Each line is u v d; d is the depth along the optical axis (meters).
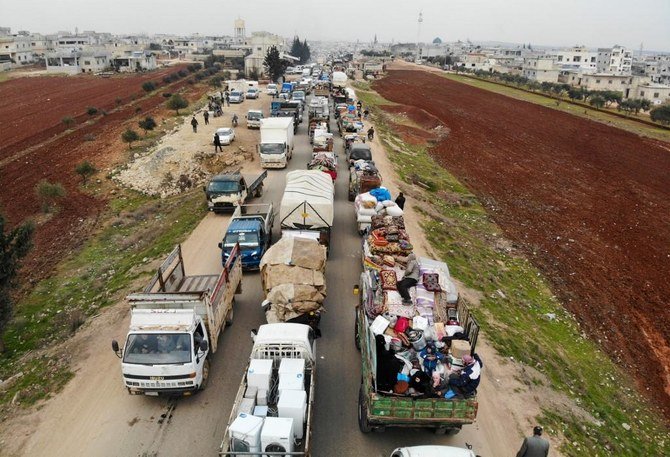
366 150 34.88
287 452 9.67
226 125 50.00
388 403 10.38
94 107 66.88
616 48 163.12
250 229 19.78
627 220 34.41
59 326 17.80
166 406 12.50
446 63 183.62
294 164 36.19
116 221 29.48
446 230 27.33
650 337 21.62
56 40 182.88
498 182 41.03
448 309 13.79
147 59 137.50
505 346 16.78
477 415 12.85
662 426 16.31
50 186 32.88
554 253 28.48
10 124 58.88
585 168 46.84
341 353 14.79
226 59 163.62
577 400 15.58
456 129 60.56
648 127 69.50
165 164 37.91
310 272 15.33
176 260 16.53
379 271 15.15
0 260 15.46
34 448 11.22
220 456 9.68
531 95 98.94
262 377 11.05
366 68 135.62
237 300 17.75
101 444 11.27
